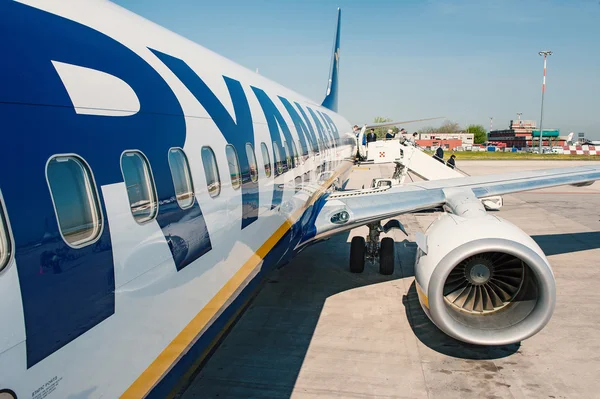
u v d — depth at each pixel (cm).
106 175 249
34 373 198
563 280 848
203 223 352
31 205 201
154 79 322
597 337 622
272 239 532
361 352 591
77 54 253
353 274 901
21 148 201
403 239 1183
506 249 512
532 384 514
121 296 254
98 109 254
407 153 1395
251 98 530
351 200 773
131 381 266
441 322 531
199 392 506
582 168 881
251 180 463
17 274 191
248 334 645
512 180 803
